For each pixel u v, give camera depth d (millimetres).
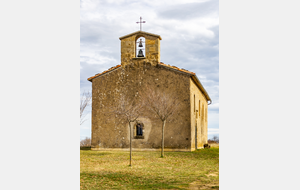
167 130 24156
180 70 24359
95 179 12062
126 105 24656
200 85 27750
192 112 24953
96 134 25422
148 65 25141
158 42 25266
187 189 10586
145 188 10711
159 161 17672
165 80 24656
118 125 25109
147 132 24484
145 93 24828
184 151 23516
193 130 25406
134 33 25516
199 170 14594
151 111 24516
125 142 24844
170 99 24141
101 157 19547
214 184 11430
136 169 14578
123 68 25562
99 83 25859
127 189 10578
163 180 12094
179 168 15156
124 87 25344
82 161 17469
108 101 25531
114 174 13078
